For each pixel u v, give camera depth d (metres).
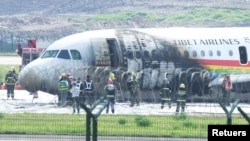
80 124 153.25
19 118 161.88
